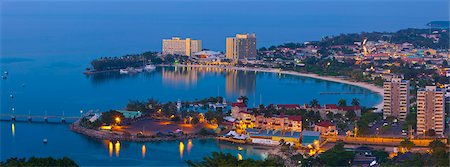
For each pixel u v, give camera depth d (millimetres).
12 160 182750
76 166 179375
